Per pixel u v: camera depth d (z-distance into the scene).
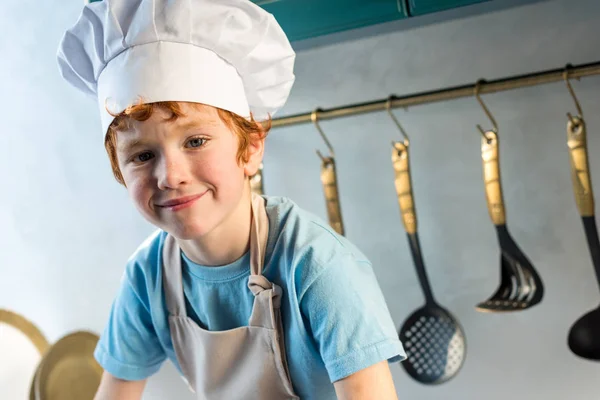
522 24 1.01
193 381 0.84
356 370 0.66
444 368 1.03
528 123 1.02
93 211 1.31
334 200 1.05
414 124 1.09
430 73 1.07
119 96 0.64
